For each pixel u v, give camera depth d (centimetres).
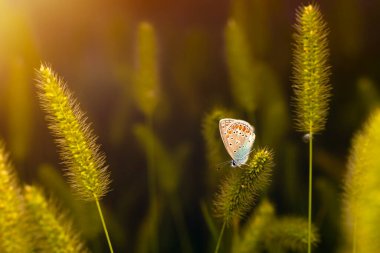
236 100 66
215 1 104
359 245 45
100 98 93
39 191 48
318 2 91
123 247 67
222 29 102
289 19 92
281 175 68
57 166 75
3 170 47
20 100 68
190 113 81
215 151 59
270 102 68
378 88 80
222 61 87
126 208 75
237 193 52
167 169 68
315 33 53
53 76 50
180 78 80
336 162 66
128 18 103
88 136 51
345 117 75
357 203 49
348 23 82
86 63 95
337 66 82
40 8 89
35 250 48
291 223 56
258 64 70
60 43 86
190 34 79
